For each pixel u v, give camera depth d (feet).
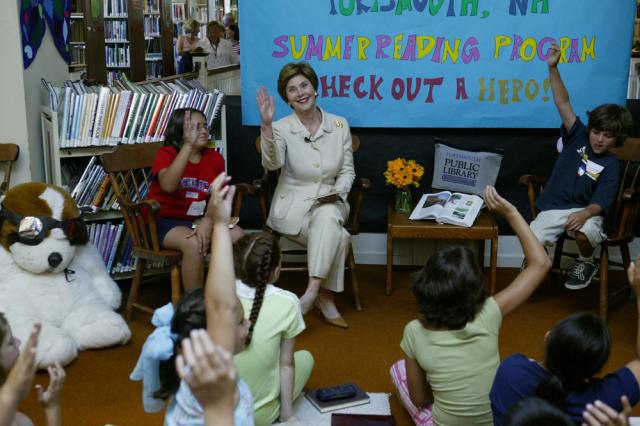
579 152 11.75
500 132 13.66
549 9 12.79
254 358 7.42
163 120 12.45
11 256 10.08
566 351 5.61
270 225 11.94
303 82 11.66
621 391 5.82
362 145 13.88
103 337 10.23
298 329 7.78
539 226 11.64
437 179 13.21
